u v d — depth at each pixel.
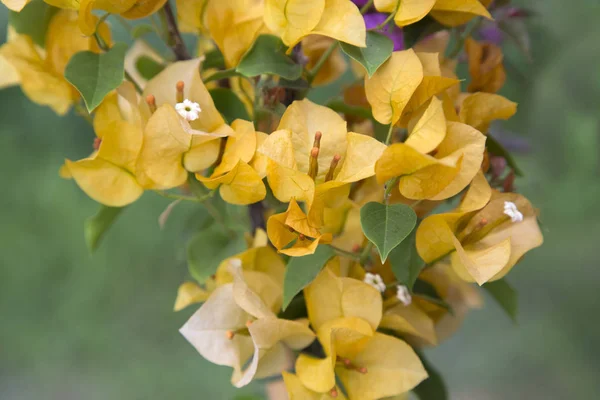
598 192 1.04
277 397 0.60
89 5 0.50
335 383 0.52
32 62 0.54
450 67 0.55
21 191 1.51
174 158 0.51
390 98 0.50
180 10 0.54
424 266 0.52
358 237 0.53
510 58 0.67
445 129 0.48
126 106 0.52
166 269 1.46
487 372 1.25
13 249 1.47
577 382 1.19
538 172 0.89
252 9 0.52
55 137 1.52
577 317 1.22
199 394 1.31
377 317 0.51
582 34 0.72
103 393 1.35
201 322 0.52
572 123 0.82
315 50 0.57
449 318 0.57
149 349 1.39
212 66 0.54
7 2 0.50
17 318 1.45
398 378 0.52
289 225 0.49
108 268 1.46
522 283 1.27
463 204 0.50
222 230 0.58
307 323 0.52
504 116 0.53
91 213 1.52
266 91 0.52
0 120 1.51
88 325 1.43
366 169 0.49
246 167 0.50
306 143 0.50
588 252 1.19
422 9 0.51
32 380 1.40
